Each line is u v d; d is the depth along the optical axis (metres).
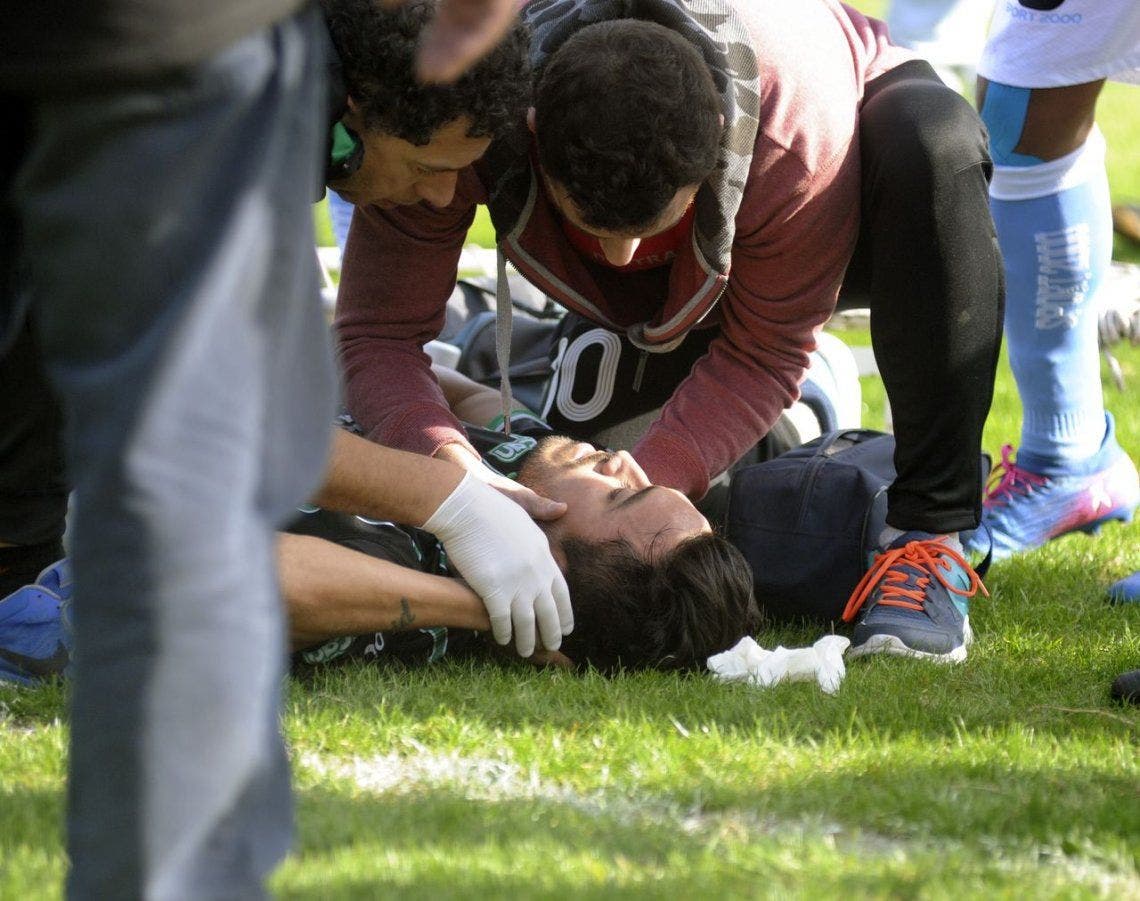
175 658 4.63
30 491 9.85
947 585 11.49
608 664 10.70
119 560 4.61
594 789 8.05
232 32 4.84
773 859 6.54
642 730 9.07
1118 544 15.55
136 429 4.59
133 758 4.63
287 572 9.66
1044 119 13.86
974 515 11.63
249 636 4.78
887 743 8.91
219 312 4.76
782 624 12.62
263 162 4.92
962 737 9.13
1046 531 15.19
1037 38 13.65
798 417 15.11
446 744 8.85
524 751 8.65
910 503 11.58
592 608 10.55
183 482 4.63
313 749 8.73
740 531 12.78
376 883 5.95
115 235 4.78
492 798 7.83
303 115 5.15
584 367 13.95
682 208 9.83
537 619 10.32
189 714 4.66
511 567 10.12
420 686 9.98
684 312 10.99
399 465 10.05
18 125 5.67
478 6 5.32
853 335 23.27
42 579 10.16
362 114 9.41
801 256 11.09
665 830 7.14
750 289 11.39
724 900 5.85
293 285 5.09
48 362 5.00
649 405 14.04
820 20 11.18
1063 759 8.63
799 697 9.95
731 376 11.88
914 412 11.25
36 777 7.86
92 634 4.68
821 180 10.74
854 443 13.41
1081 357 14.66
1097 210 14.23
